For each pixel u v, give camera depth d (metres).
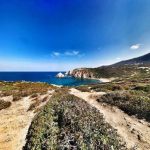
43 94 40.12
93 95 36.31
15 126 20.91
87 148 11.62
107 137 13.09
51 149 12.59
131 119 19.47
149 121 18.34
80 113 18.84
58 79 183.50
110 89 46.44
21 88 54.50
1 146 15.96
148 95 28.25
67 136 13.87
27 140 16.03
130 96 26.14
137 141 14.07
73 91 46.66
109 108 24.81
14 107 31.30
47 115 20.08
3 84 63.31
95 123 15.94
